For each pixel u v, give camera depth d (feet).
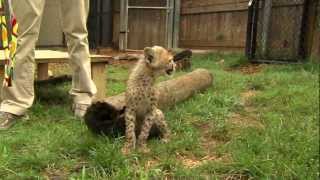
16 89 7.04
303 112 8.29
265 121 7.70
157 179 5.19
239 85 10.73
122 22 21.16
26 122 7.15
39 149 5.89
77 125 6.98
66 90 9.76
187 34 20.22
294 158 5.82
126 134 6.00
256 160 5.57
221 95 9.26
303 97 9.21
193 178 5.22
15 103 7.05
